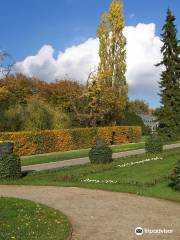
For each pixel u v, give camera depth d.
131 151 33.59
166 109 46.00
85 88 51.66
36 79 67.69
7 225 10.22
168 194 14.48
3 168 19.12
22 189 16.45
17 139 32.31
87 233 9.84
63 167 23.08
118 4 54.81
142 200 13.70
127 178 18.31
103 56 54.94
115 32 55.03
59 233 9.64
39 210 11.95
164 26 46.16
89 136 40.50
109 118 53.03
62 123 40.66
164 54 46.25
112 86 54.16
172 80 46.22
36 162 26.83
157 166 21.47
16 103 40.22
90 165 23.28
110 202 13.45
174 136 45.56
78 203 13.37
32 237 9.25
